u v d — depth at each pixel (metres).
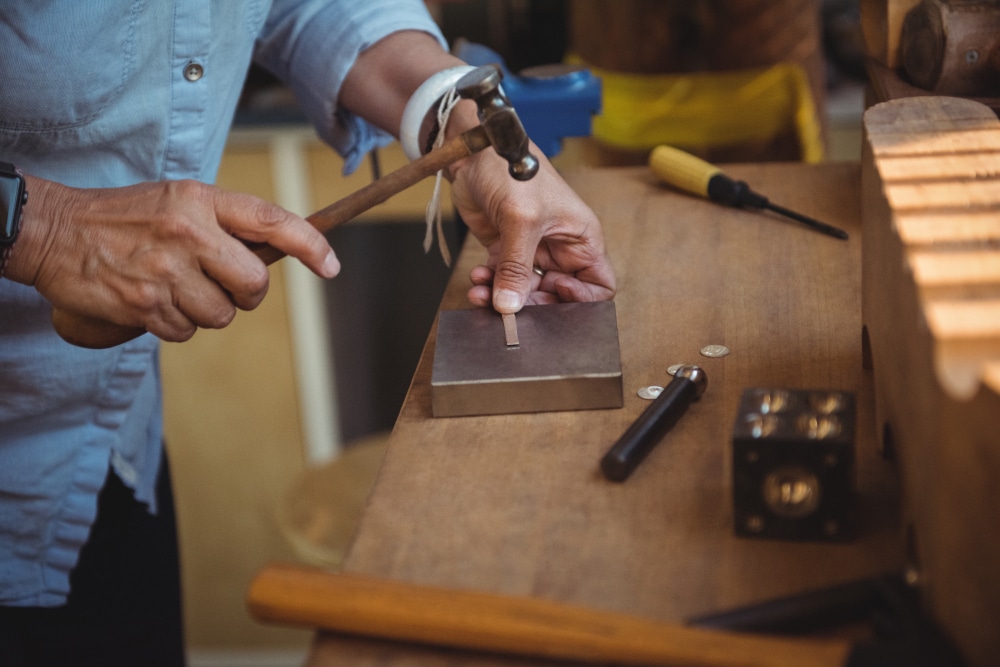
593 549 0.66
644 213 1.19
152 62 1.00
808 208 1.17
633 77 1.91
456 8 2.40
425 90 1.03
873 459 0.74
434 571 0.65
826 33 2.45
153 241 0.84
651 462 0.74
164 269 0.83
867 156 0.80
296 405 2.49
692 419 0.79
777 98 1.87
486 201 0.98
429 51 1.12
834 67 2.46
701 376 0.81
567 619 0.57
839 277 1.00
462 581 0.64
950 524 0.51
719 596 0.62
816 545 0.65
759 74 1.86
